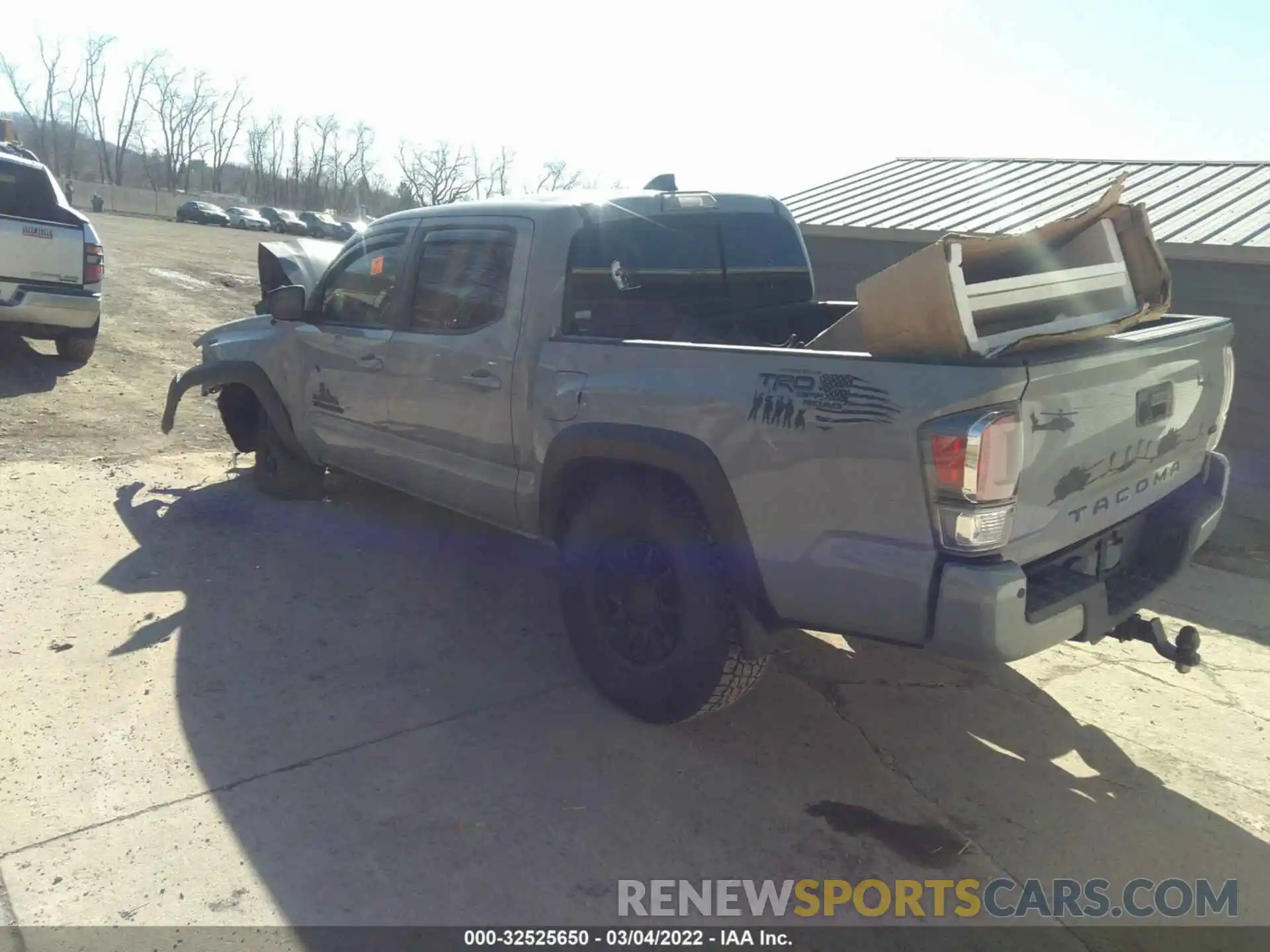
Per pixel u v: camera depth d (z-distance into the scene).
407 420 4.66
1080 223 3.37
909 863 2.96
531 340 3.94
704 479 3.23
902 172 12.41
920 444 2.72
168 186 107.56
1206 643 4.82
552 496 3.85
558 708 3.75
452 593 4.81
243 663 3.91
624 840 2.97
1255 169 9.70
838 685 4.13
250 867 2.71
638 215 4.27
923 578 2.79
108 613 4.26
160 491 6.05
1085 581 3.02
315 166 107.94
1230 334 3.75
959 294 2.74
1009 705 4.04
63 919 2.47
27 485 5.89
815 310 4.99
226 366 5.83
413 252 4.67
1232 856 3.08
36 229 8.22
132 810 2.92
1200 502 3.64
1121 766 3.59
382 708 3.65
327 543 5.36
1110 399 3.05
